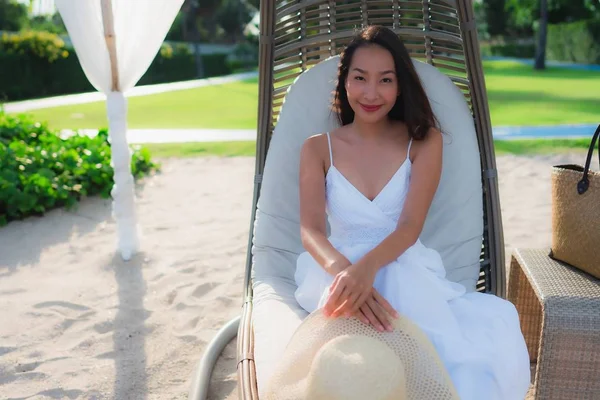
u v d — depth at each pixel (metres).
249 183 5.99
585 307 2.11
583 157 6.70
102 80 3.95
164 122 10.45
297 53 2.91
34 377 2.80
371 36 2.20
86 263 4.09
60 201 5.28
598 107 11.23
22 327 3.24
